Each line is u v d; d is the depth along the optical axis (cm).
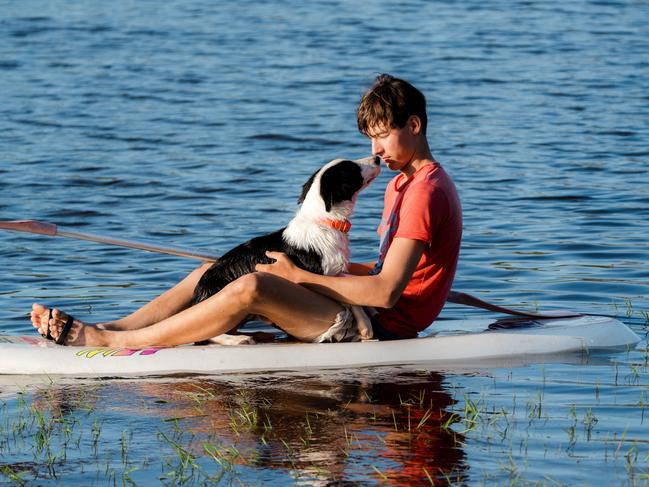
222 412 770
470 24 4000
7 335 984
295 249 886
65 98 2688
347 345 898
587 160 1950
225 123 2359
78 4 4697
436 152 2042
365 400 794
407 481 636
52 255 1351
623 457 670
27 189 1758
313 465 662
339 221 888
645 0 4625
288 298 863
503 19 4125
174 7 4628
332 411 769
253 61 3269
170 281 1227
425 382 839
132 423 748
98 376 867
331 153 2053
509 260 1293
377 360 888
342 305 892
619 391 809
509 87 2795
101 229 1501
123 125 2342
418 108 868
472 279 1209
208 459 676
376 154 887
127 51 3481
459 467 656
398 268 850
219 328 877
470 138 2175
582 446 690
